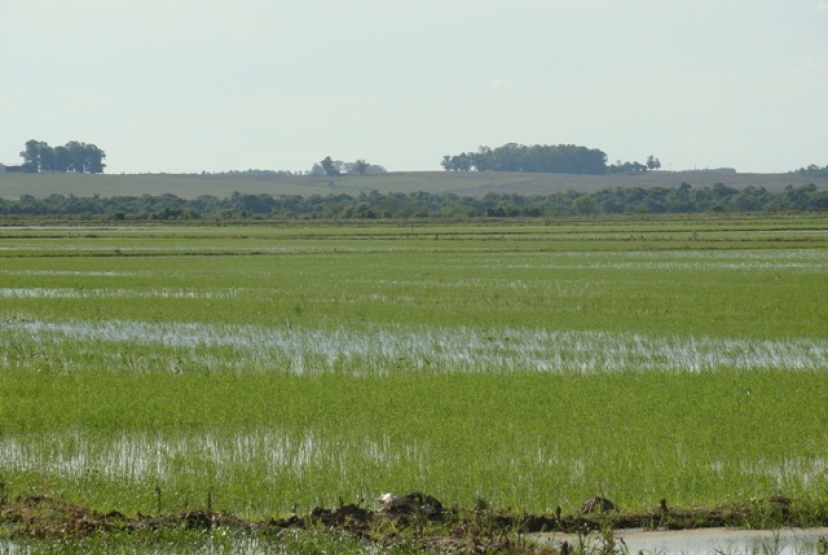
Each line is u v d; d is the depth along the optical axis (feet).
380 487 86.63
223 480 89.40
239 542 73.82
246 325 201.46
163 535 73.77
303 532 74.54
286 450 100.17
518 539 73.05
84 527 74.95
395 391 130.21
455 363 156.76
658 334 185.68
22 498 81.25
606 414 115.03
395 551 70.90
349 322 204.33
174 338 185.78
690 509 80.23
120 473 92.32
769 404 120.88
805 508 79.71
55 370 150.20
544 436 103.96
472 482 87.81
